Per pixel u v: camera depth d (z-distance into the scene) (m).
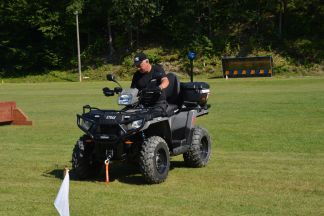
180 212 7.83
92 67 71.06
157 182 9.66
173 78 10.73
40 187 9.68
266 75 58.56
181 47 68.94
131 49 71.19
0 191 9.38
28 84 57.97
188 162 11.06
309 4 69.75
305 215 7.59
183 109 10.98
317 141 14.18
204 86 11.12
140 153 9.58
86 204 8.36
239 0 70.44
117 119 9.41
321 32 66.38
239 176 10.19
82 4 72.19
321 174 10.24
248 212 7.76
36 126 19.39
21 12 73.44
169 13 72.62
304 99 26.72
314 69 60.94
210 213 7.74
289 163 11.37
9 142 15.52
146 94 10.20
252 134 15.73
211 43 66.81
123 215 7.74
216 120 19.36
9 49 73.81
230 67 59.72
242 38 67.75
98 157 9.81
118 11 67.94
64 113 24.03
